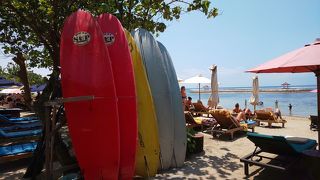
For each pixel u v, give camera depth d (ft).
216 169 23.41
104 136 17.80
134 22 33.91
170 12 34.01
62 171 19.54
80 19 18.74
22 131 31.50
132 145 19.45
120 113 19.16
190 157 27.12
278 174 21.67
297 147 20.88
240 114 42.55
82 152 18.02
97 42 18.30
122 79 19.56
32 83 80.18
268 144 20.83
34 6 31.37
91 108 17.65
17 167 24.26
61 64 18.20
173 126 23.93
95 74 17.89
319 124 19.84
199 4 32.78
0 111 57.16
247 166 21.70
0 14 33.91
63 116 20.84
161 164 23.16
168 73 25.30
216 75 54.85
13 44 38.50
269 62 19.04
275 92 271.69
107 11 31.42
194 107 57.16
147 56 24.03
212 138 36.19
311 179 18.06
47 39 34.42
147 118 21.93
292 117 61.93
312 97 172.76
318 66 19.63
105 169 17.89
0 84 65.41
